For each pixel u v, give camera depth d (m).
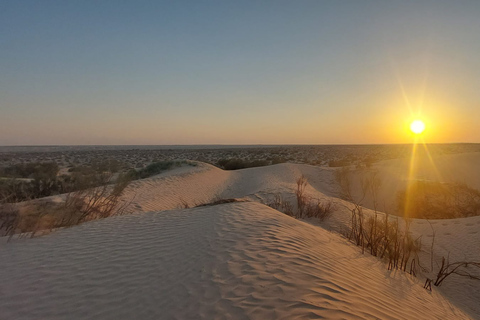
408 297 4.90
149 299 4.11
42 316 3.94
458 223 11.12
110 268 5.36
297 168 30.23
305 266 4.75
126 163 47.53
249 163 39.56
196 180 22.97
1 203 9.70
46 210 9.61
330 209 11.83
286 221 7.75
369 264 6.25
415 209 16.53
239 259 5.04
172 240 6.68
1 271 5.52
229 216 8.24
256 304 3.59
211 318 3.42
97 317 3.81
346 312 3.42
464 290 6.26
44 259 6.04
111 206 11.85
